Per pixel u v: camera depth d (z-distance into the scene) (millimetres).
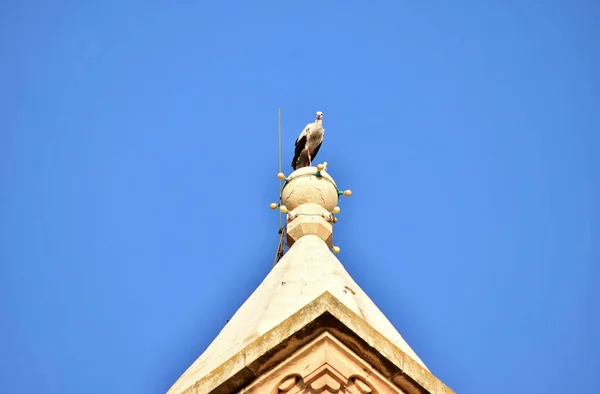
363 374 17781
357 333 17766
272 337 17688
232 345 18953
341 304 17891
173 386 19078
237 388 17750
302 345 17766
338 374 17656
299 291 19781
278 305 19406
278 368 17688
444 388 18031
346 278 20656
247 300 20531
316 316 17688
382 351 17812
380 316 20031
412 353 19375
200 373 18688
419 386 17891
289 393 17641
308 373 17641
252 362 17609
